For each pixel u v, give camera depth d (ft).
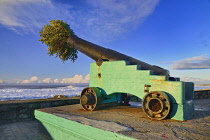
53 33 18.95
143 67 13.91
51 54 20.34
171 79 12.07
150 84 11.40
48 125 13.56
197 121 9.87
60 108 15.80
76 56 21.39
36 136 14.53
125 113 12.76
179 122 9.57
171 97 10.36
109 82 14.17
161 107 9.96
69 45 19.40
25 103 20.77
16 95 94.53
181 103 9.93
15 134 15.15
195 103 22.08
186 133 7.38
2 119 18.92
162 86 10.79
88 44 17.53
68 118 10.94
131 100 27.22
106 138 7.84
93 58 17.37
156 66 14.99
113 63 13.99
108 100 16.07
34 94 105.29
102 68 14.84
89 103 13.76
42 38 19.58
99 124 9.17
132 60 14.99
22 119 20.52
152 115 10.61
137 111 13.75
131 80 12.60
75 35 19.88
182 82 10.01
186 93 12.97
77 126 9.73
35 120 21.27
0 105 18.80
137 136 6.92
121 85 13.26
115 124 9.13
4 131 16.12
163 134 7.21
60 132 11.93
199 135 7.09
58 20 19.66
